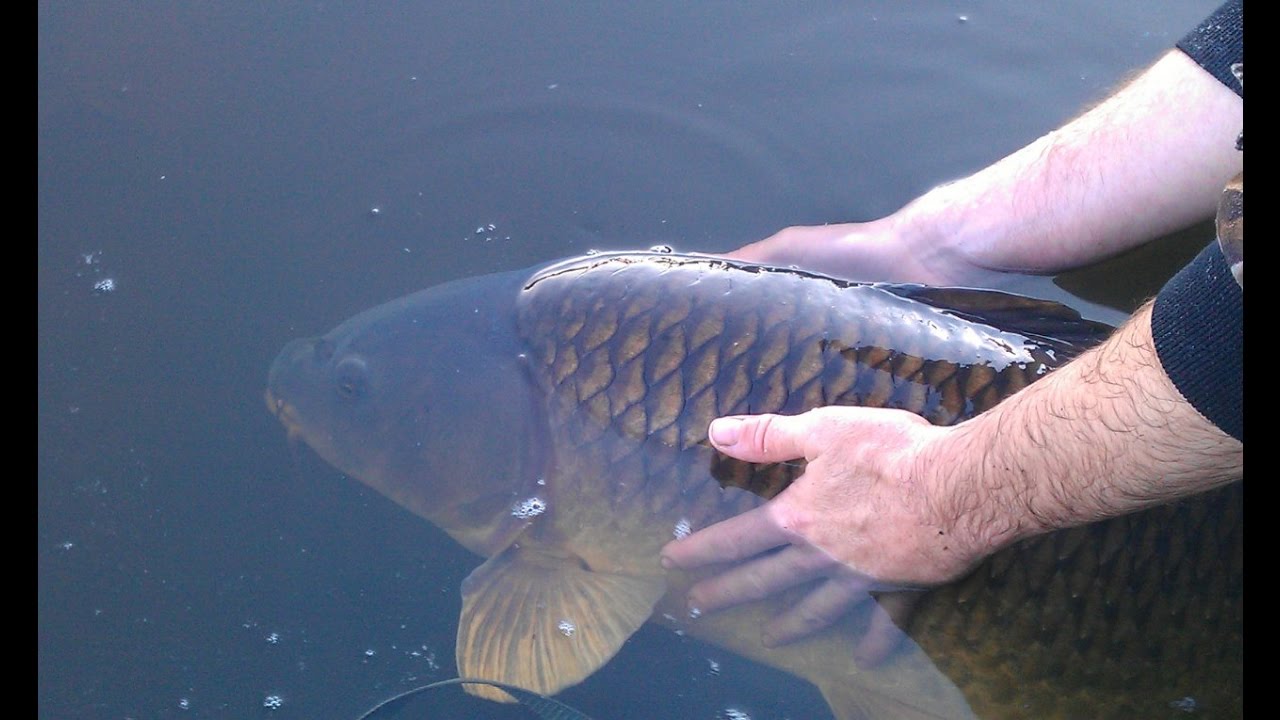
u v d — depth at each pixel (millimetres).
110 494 1046
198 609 1001
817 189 1175
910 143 1202
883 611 903
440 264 1138
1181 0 1277
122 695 963
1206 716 870
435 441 1028
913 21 1279
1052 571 886
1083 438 798
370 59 1267
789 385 943
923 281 1055
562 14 1300
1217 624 873
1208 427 760
